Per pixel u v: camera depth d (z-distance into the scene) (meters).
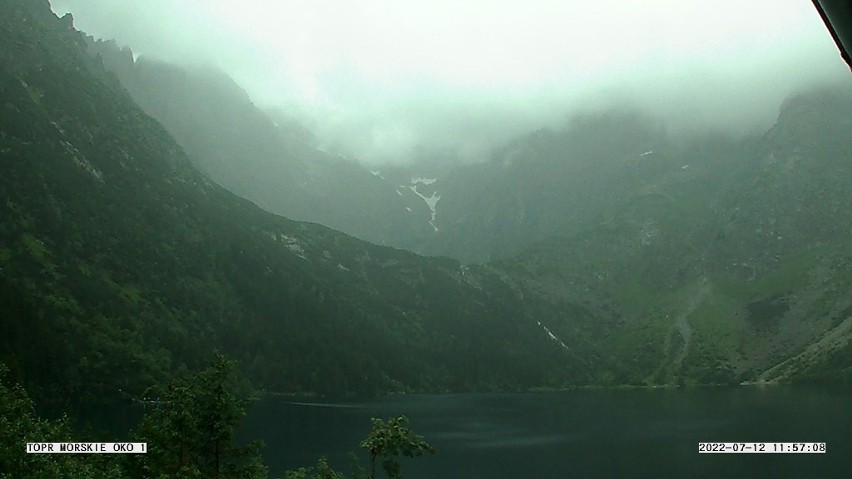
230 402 41.69
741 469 108.88
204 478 40.16
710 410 195.75
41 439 37.00
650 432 152.50
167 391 43.53
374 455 43.16
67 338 153.25
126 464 42.12
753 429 150.38
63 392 128.88
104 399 138.00
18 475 34.75
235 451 43.09
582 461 117.62
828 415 170.62
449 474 105.12
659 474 107.19
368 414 180.00
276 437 133.00
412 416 185.75
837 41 9.99
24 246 187.88
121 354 163.62
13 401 39.62
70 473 36.91
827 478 101.00
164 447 41.38
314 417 167.88
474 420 178.38
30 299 155.25
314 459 107.88
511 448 130.88
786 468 108.25
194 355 195.38
